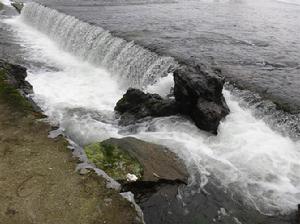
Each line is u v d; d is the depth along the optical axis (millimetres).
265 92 19828
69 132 18250
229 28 35500
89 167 14969
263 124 18125
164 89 21969
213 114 17422
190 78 18312
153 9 45062
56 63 29875
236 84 20719
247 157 15922
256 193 14195
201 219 13125
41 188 13719
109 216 12766
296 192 14227
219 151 16469
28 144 16297
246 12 46250
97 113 20750
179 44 27938
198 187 14438
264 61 25328
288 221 13016
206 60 24438
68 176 14406
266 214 13305
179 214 13305
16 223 12188
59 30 36344
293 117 17562
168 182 14555
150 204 13656
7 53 31594
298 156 15945
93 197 13484
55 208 12891
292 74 22859
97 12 40781
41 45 35312
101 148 15875
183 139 17297
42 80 25750
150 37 29453
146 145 16172
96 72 27844
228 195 14094
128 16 39219
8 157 15266
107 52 28500
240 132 17391
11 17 47469
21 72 23484
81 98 23234
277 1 59625
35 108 20406
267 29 35906
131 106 20203
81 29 32562
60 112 20531
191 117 18750
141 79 24875
